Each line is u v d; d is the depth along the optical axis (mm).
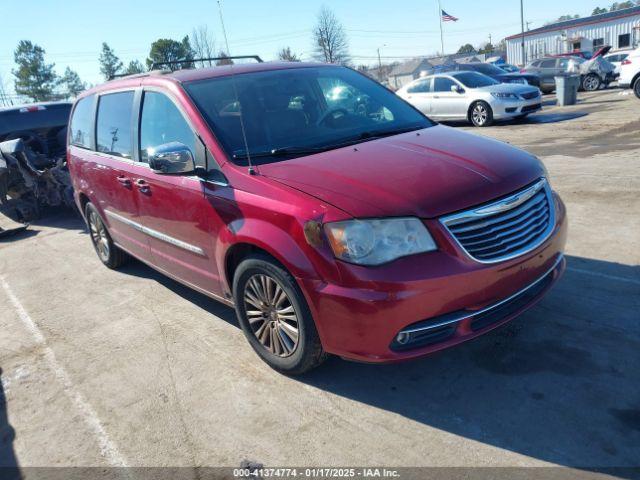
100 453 3023
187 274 4160
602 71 20688
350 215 2770
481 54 59125
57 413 3449
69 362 4059
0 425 3412
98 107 5297
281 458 2795
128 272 5902
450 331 2854
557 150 9422
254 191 3195
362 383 3326
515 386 3105
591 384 3037
